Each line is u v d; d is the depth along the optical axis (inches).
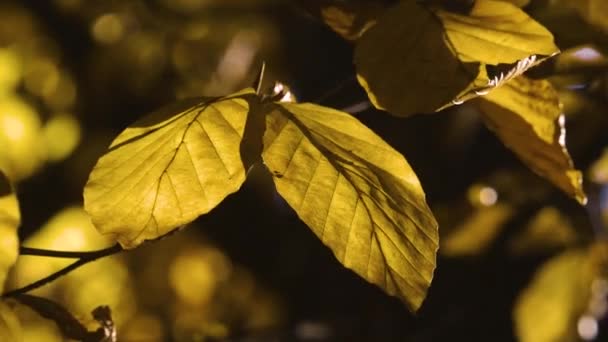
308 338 56.5
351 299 62.9
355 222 25.4
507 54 25.8
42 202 72.0
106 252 25.4
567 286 42.0
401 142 49.7
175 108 25.9
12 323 26.0
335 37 55.4
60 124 76.4
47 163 74.0
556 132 27.5
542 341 41.9
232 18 79.6
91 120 78.7
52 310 26.5
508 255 49.7
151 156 25.6
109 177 25.5
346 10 27.2
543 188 42.4
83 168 75.1
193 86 79.4
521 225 43.0
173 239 79.0
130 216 25.3
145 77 79.8
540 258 44.8
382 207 25.5
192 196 25.4
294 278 71.0
